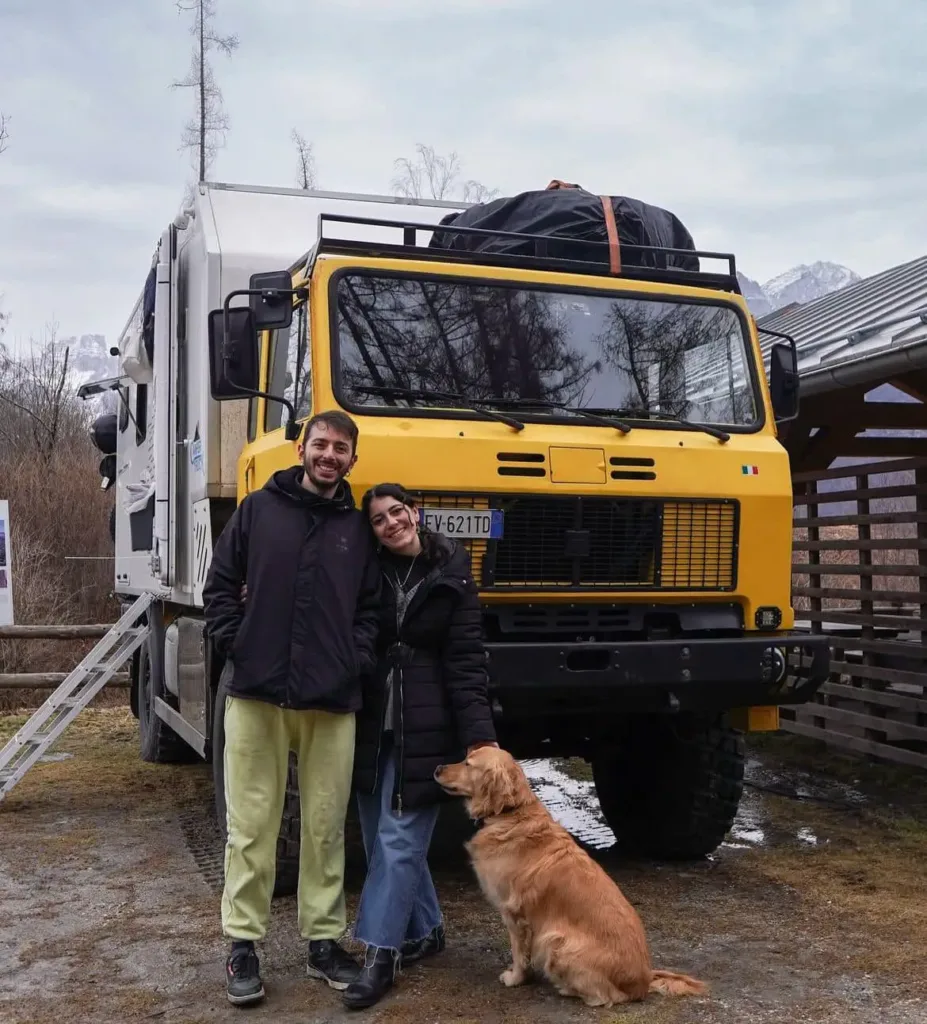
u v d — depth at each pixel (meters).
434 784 4.10
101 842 6.39
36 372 21.86
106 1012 4.02
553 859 4.05
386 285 5.22
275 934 4.80
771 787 7.93
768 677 5.24
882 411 8.71
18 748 7.10
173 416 6.86
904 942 4.67
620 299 5.64
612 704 5.18
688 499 5.31
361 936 4.11
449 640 4.18
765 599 5.47
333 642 4.01
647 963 4.02
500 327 5.38
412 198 7.43
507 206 5.96
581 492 5.11
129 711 11.63
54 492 16.16
